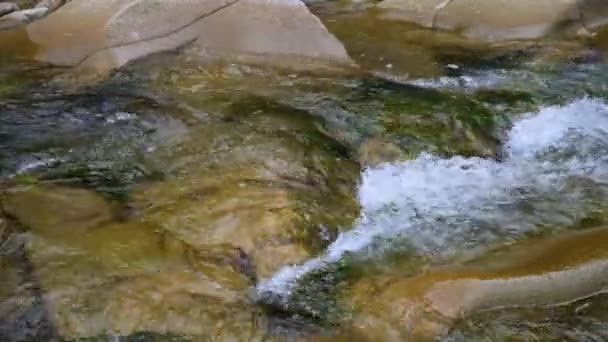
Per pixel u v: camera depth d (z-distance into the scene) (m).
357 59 5.52
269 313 4.44
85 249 4.57
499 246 4.66
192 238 4.62
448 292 4.45
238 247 4.59
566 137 5.16
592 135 5.16
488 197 4.89
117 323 4.39
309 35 5.50
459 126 5.14
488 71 5.48
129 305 4.42
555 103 5.30
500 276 4.48
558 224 4.75
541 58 5.56
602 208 4.82
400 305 4.44
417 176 4.96
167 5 5.54
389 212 4.81
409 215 4.80
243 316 4.42
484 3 5.73
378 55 5.55
